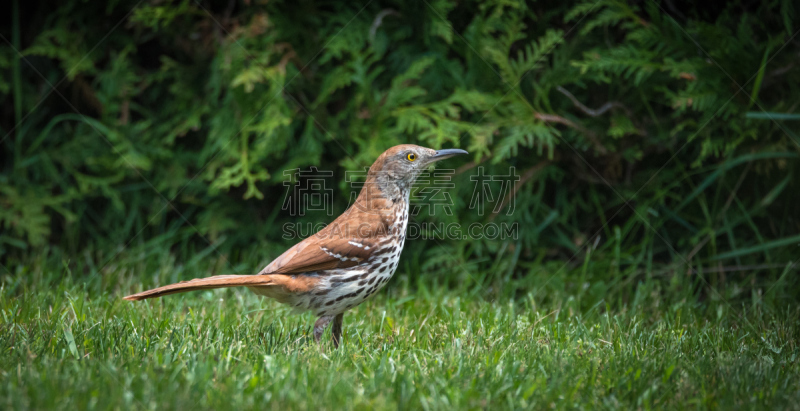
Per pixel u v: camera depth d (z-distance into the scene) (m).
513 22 9.77
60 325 7.19
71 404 5.03
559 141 9.91
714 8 10.21
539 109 9.93
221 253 11.09
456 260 10.34
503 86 9.99
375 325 8.16
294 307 7.42
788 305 8.79
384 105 9.93
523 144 9.79
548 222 10.52
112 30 11.33
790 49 9.69
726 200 10.36
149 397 5.20
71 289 9.08
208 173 10.70
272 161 10.92
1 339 6.57
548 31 9.70
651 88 10.09
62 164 11.56
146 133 11.37
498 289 10.05
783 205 10.23
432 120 10.30
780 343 7.40
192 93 11.16
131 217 11.40
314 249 7.20
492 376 5.95
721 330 7.67
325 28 10.30
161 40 11.37
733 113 9.48
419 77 10.24
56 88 11.68
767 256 9.91
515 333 7.52
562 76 9.91
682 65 9.27
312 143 10.42
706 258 10.32
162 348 6.50
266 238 11.22
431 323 8.17
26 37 11.66
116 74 11.16
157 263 10.71
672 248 10.41
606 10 9.55
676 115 9.64
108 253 11.16
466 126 9.80
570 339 7.29
